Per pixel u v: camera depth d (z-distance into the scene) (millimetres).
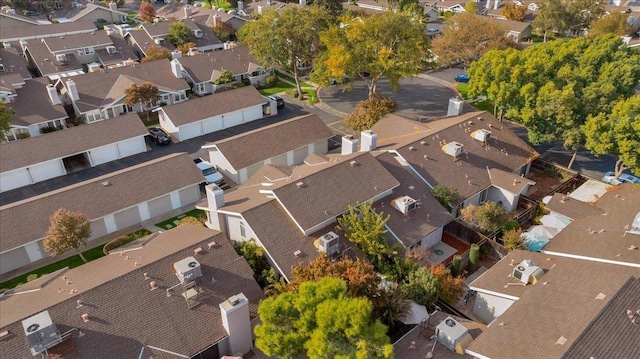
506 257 32719
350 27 61875
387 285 29078
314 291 23391
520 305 26047
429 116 64188
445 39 76062
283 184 36406
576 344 21594
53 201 38719
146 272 28328
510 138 48781
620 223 34188
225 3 134250
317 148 54344
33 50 78625
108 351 24422
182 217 43406
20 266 36625
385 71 60750
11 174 47250
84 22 97250
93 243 39750
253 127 62281
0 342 23391
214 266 29922
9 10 102188
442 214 38062
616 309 23734
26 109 58500
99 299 26281
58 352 23594
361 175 38344
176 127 57281
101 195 40406
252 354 28266
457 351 24844
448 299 30469
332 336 22250
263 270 31625
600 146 42469
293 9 69812
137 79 66188
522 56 51438
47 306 25312
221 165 50000
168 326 26312
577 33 102125
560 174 48156
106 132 53406
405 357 25000
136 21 123188
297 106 68875
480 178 43125
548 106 46406
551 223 37938
